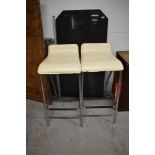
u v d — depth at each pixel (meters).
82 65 1.47
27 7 1.79
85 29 1.99
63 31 2.02
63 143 1.63
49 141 1.66
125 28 2.08
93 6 1.99
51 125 1.87
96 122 1.90
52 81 2.18
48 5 2.00
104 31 2.00
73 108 2.04
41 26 1.83
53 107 2.17
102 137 1.69
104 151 1.53
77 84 2.26
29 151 1.54
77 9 2.00
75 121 1.93
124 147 1.57
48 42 2.03
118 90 1.73
